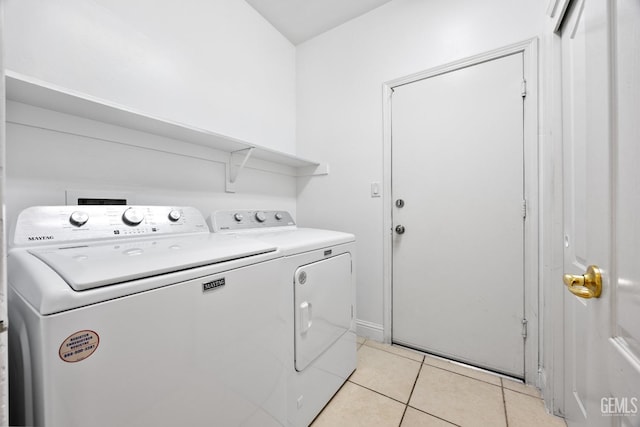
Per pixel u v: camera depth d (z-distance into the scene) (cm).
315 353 120
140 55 129
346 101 208
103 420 52
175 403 65
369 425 117
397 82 184
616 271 50
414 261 180
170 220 117
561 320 119
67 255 68
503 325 151
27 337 52
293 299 108
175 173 145
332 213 215
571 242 110
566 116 115
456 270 165
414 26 177
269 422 94
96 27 114
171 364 64
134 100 127
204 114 160
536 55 140
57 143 104
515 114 147
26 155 97
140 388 58
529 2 142
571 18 108
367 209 198
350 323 150
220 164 170
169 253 73
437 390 139
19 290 59
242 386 83
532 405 128
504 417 121
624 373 46
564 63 116
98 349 52
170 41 142
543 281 135
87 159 112
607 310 53
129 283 57
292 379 106
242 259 85
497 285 153
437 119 171
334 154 214
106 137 116
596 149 57
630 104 45
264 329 92
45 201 101
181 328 67
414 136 179
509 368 149
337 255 138
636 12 43
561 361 119
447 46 165
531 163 142
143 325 59
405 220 183
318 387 122
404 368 159
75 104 95
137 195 129
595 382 60
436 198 172
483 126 156
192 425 69
